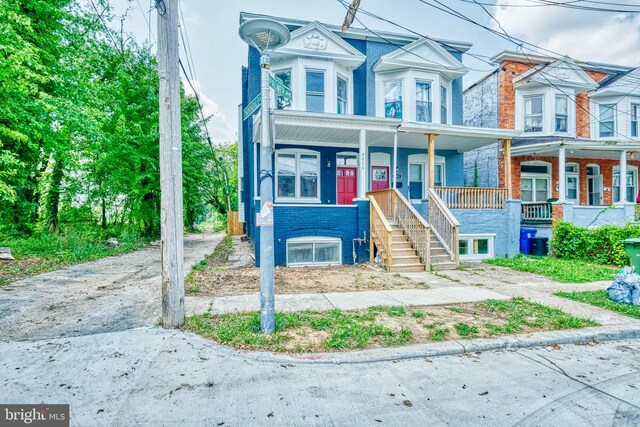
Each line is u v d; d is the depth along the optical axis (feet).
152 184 56.95
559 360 13.34
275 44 15.35
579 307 19.76
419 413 9.61
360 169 36.40
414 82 44.19
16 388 10.48
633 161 55.11
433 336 14.83
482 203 40.29
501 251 40.78
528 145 46.62
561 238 40.50
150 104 55.77
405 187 46.85
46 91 35.70
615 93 52.54
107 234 56.95
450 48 48.47
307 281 26.86
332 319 16.80
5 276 26.94
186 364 12.27
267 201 15.17
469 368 12.50
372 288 24.62
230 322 16.10
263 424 9.00
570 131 51.16
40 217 52.37
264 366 12.27
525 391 10.90
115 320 16.90
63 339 14.34
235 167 136.87
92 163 52.75
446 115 47.01
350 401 10.18
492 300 20.92
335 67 42.09
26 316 17.44
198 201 85.66
